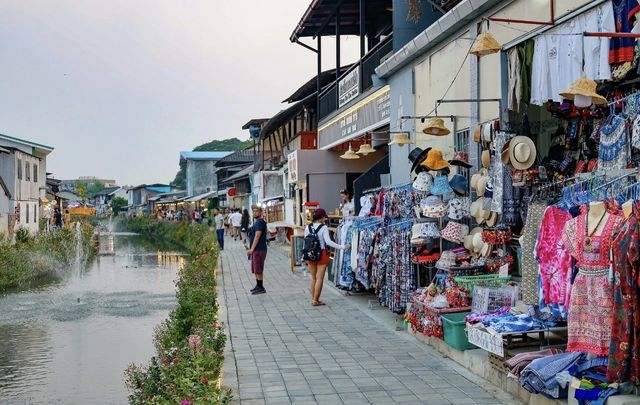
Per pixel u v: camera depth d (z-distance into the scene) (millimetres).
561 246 5477
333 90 20234
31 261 22906
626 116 5742
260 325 9820
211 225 42906
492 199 8055
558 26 7000
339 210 17781
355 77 17047
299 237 17812
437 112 10539
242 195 47375
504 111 8242
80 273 25062
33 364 10844
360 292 12945
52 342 12531
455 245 9289
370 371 6992
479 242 8320
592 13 6434
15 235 27312
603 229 5004
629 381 4691
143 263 29656
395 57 12180
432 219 9391
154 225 58000
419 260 8977
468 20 9219
